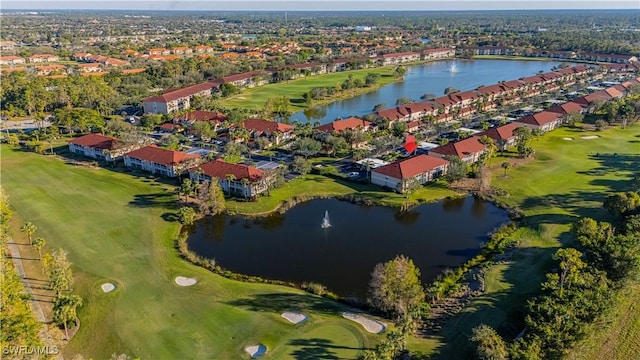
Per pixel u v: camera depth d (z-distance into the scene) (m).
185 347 72.50
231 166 134.75
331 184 139.00
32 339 69.12
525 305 78.81
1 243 96.06
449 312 81.06
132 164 152.38
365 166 149.75
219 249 105.44
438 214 122.19
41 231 109.25
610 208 110.31
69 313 74.31
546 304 72.38
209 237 110.81
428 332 75.81
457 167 137.00
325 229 114.75
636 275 79.69
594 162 155.12
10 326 68.38
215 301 84.19
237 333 75.56
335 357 70.06
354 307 83.81
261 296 86.38
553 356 64.44
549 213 118.12
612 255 82.25
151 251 101.50
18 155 164.62
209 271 95.31
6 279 80.44
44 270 92.81
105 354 71.19
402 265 80.62
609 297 74.00
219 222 118.19
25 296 78.88
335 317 80.06
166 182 139.88
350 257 101.94
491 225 116.00
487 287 86.94
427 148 169.38
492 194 131.00
